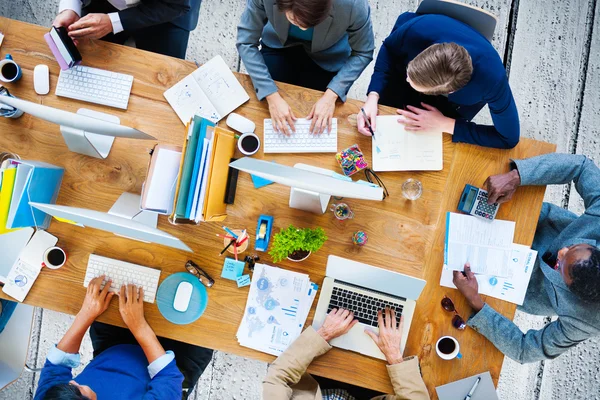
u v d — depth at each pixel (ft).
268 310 6.38
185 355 7.10
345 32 6.60
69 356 6.20
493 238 6.48
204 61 9.32
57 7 9.22
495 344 6.30
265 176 5.28
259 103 6.64
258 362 8.97
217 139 5.61
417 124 6.52
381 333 6.16
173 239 5.18
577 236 6.35
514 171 6.39
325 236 6.20
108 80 6.53
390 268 6.52
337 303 6.32
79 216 5.21
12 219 5.67
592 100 9.48
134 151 6.59
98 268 6.40
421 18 6.28
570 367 9.17
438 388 6.32
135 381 6.24
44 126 6.58
